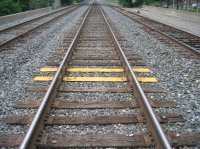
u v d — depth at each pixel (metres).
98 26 18.27
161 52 10.27
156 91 6.24
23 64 8.56
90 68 7.95
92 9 41.41
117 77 7.14
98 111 5.23
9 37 13.52
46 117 4.88
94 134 4.39
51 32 15.30
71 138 4.25
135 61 8.91
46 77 7.13
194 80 7.11
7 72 7.71
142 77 7.21
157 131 4.06
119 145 4.06
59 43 11.98
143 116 4.93
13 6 26.64
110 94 6.07
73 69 7.80
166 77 7.33
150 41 12.60
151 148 4.04
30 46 11.31
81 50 10.45
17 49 10.72
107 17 25.62
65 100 5.70
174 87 6.58
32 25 18.84
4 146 4.06
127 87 6.44
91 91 6.19
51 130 4.52
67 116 4.98
